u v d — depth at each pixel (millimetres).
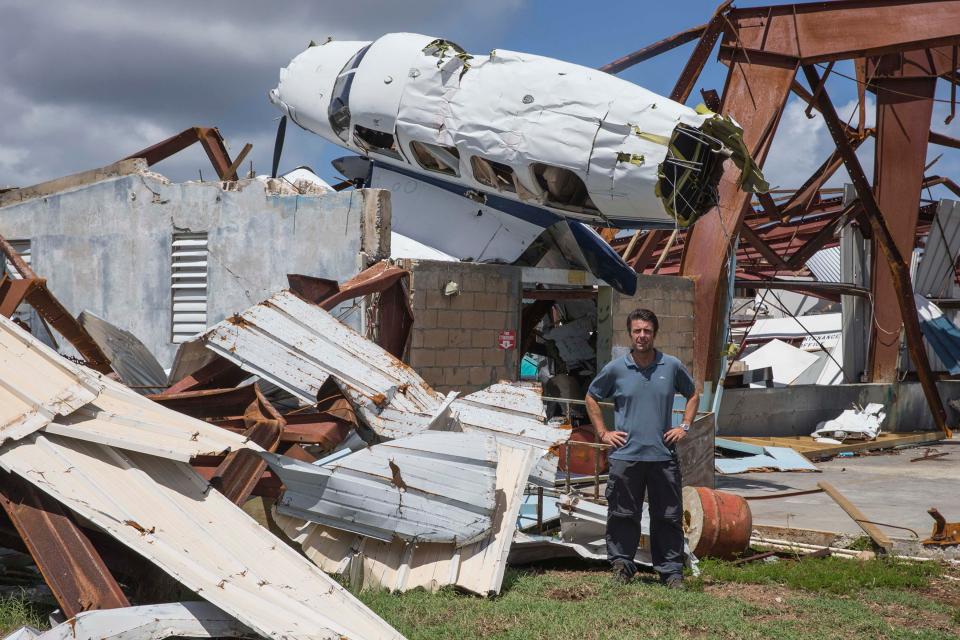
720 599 6266
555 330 17281
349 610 4871
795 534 8727
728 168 17156
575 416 15594
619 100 12641
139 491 5238
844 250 24406
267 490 6562
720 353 16688
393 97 14039
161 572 5348
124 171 14656
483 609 5695
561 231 14375
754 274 31812
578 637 5203
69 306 14969
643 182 12531
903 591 6891
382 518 6277
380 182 15617
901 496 12492
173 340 14055
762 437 19859
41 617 5121
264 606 4633
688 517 7910
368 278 11359
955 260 28250
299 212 13016
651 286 15805
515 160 13039
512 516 6492
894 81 23062
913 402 24047
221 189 13773
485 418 8078
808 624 5695
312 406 7922
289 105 15984
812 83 20062
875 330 23875
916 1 17578
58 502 5129
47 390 5715
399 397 7703
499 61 13461
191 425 6016
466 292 13148
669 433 6629
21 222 15469
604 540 7691
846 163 21172
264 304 8141
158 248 14195
